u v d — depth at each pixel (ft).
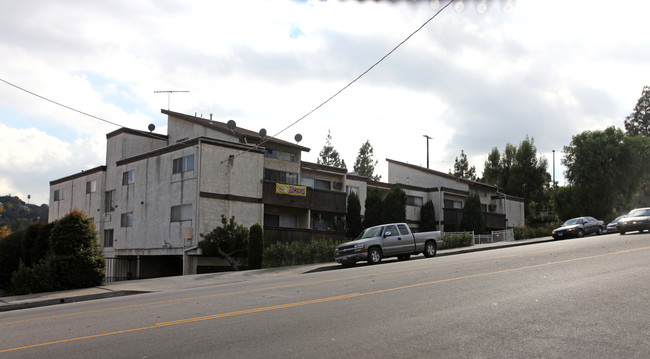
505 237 130.93
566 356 19.86
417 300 32.55
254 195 99.40
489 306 29.53
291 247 85.15
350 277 48.93
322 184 122.01
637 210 100.63
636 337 22.26
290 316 29.25
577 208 181.37
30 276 59.77
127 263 112.06
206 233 92.02
